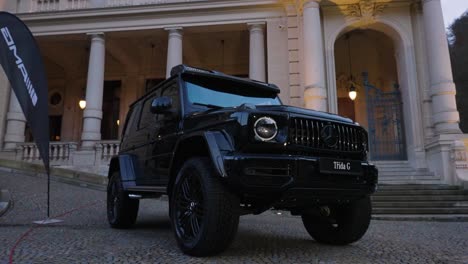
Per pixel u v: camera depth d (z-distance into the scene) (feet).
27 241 15.06
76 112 70.08
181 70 15.61
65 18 54.70
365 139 13.51
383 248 14.60
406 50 45.73
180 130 14.39
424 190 35.58
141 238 16.16
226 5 51.98
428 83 44.21
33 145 52.42
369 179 12.82
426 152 42.91
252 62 50.85
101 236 16.65
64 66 69.97
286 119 11.64
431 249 14.57
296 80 48.39
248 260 11.66
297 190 11.19
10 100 55.52
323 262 11.64
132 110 21.80
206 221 11.21
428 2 43.06
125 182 18.26
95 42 54.39
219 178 11.24
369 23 47.06
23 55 23.76
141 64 69.26
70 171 42.60
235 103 15.97
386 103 48.03
